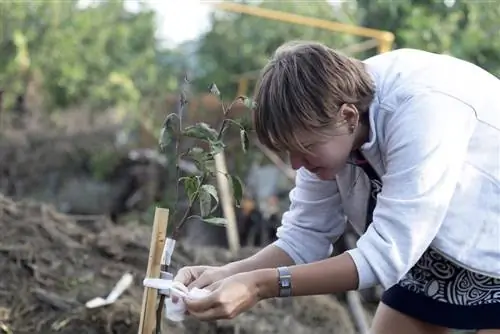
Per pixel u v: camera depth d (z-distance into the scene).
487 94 1.96
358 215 2.22
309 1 9.15
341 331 4.37
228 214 5.31
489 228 1.95
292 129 1.85
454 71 1.96
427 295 2.23
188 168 7.21
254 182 7.95
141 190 9.24
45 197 9.05
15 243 3.85
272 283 1.89
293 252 2.30
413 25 6.40
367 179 2.13
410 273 2.24
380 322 2.38
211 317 1.86
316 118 1.84
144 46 12.32
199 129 2.04
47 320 3.38
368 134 1.94
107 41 10.99
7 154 9.11
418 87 1.89
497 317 2.10
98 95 10.32
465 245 1.95
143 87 11.03
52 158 9.34
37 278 3.63
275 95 1.86
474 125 1.92
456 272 2.14
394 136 1.87
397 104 1.89
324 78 1.84
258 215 6.79
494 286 2.07
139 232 4.52
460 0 6.64
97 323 3.40
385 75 1.95
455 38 6.40
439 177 1.84
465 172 1.93
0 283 3.55
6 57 9.61
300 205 2.32
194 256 4.45
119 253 4.06
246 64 11.12
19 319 3.36
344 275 1.88
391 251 1.84
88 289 3.67
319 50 1.89
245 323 3.85
